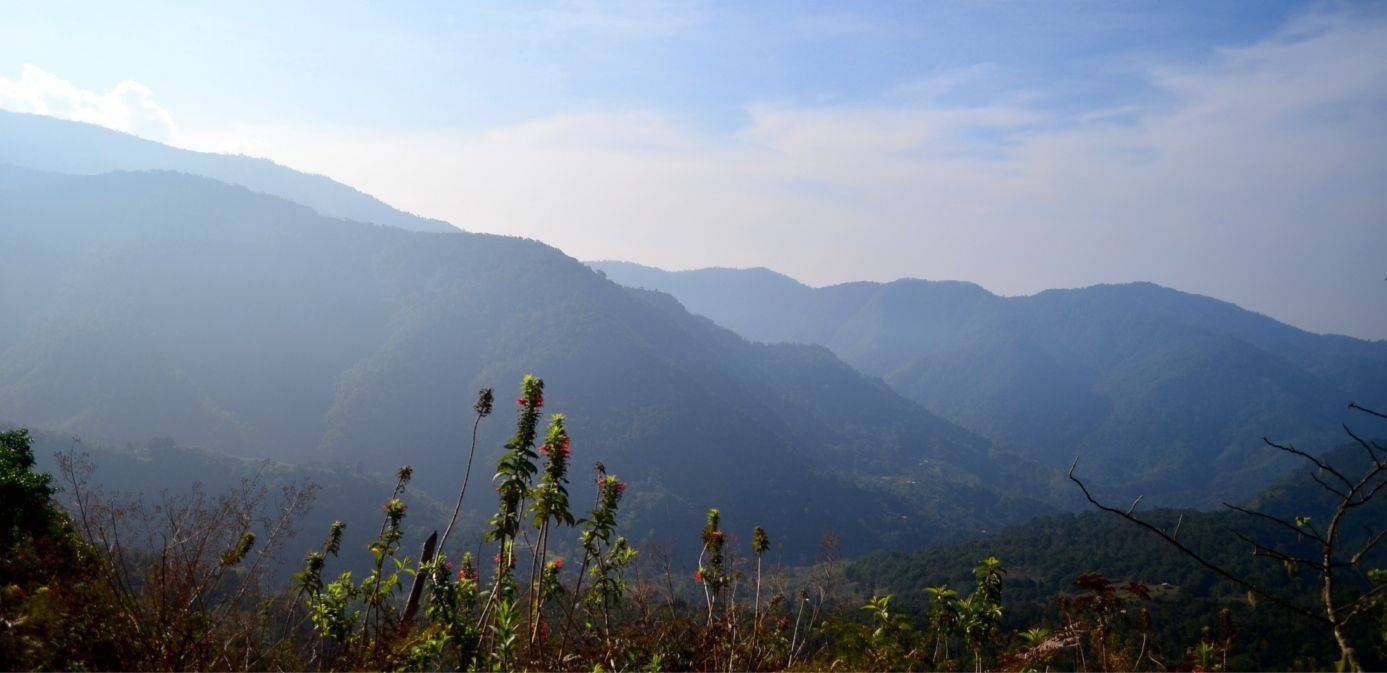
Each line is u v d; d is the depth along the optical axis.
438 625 7.23
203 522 7.12
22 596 6.27
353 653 7.78
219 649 6.71
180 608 6.42
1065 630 8.50
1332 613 3.29
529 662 7.28
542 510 7.46
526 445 7.68
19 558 6.57
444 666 7.43
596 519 8.39
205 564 7.03
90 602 6.27
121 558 6.70
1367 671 3.10
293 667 7.62
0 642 5.76
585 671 7.54
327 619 8.20
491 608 7.34
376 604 7.98
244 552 7.70
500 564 7.57
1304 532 3.38
